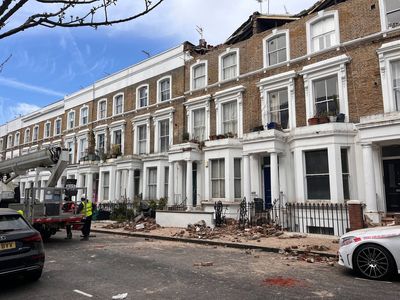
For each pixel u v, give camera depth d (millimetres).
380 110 13695
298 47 16672
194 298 5707
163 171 21438
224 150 17734
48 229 13258
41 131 36062
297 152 14836
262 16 18703
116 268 8164
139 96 24984
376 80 13969
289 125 16406
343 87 14734
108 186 24984
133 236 14930
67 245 12219
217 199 17922
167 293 6012
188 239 12695
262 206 15727
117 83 26922
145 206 20078
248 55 18703
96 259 9383
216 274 7418
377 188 13234
